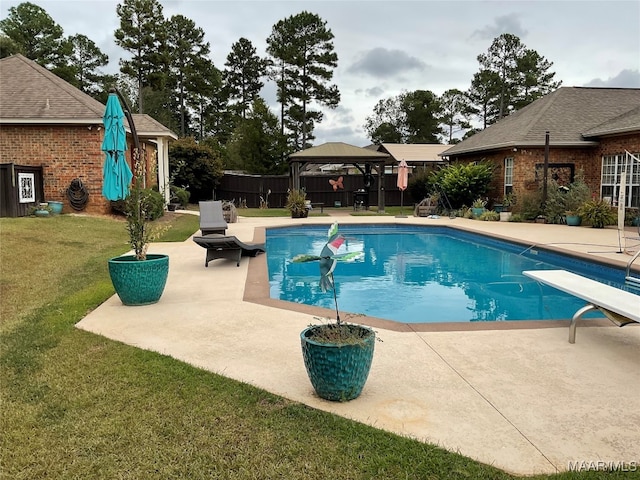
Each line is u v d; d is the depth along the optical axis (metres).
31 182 12.69
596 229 13.50
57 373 3.45
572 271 9.00
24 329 4.48
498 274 8.95
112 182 6.84
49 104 13.79
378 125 58.53
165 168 19.20
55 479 2.27
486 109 48.19
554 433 2.66
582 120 17.66
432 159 28.22
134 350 3.91
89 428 2.70
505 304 6.76
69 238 9.78
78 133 13.70
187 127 48.59
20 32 39.09
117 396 3.09
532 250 10.45
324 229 15.97
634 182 14.91
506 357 3.84
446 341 4.22
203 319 4.88
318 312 5.16
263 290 6.18
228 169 33.66
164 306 5.41
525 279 8.46
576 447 2.51
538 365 3.67
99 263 7.87
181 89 45.00
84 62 46.16
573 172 17.09
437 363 3.71
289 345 4.10
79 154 13.78
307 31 40.53
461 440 2.58
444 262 10.25
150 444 2.54
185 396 3.08
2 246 8.19
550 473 2.28
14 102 13.82
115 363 3.63
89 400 3.03
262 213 21.28
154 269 5.38
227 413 2.87
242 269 7.73
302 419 2.80
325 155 20.53
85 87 46.44
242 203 25.80
